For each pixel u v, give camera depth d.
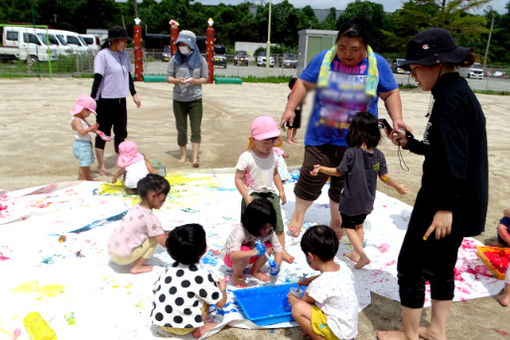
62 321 2.91
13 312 2.96
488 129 12.69
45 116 10.63
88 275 3.48
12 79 19.20
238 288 3.44
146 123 10.56
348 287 2.77
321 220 4.93
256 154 3.81
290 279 3.63
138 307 3.11
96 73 5.98
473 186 2.55
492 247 4.21
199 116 6.78
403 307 2.88
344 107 3.97
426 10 27.94
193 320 2.77
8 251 3.79
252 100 16.27
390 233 4.67
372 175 3.65
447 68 2.60
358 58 3.86
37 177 6.04
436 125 2.53
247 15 58.22
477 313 3.34
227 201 5.26
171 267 2.87
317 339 2.79
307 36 22.20
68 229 4.25
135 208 3.51
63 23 48.16
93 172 6.39
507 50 55.84
